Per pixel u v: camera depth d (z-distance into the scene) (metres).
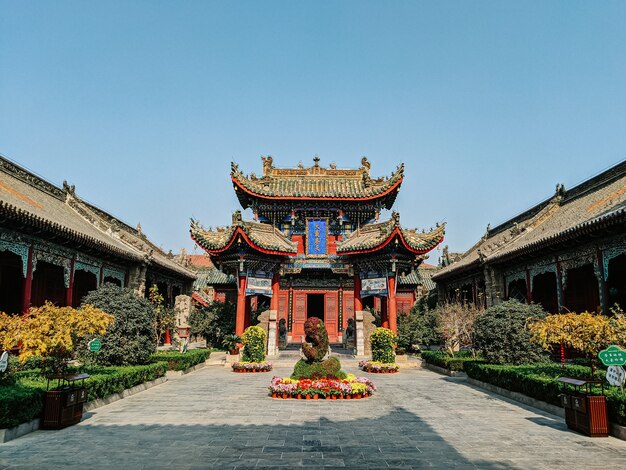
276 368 27.50
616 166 28.20
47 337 13.13
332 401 16.38
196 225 30.62
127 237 35.56
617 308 19.05
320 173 40.94
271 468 8.90
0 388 12.50
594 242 22.72
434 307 47.72
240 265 29.64
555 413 14.20
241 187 37.03
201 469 8.84
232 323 34.97
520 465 9.18
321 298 48.44
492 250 33.94
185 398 16.95
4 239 21.17
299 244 38.47
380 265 30.22
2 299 30.52
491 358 20.08
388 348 27.05
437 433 11.74
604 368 17.84
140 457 9.61
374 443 10.74
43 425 12.07
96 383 15.02
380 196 37.31
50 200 31.14
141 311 20.41
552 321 14.00
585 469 8.96
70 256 26.59
